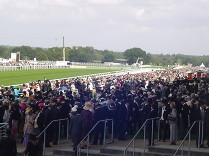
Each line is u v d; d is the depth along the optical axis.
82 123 19.86
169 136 24.23
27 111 21.48
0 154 15.37
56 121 22.30
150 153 19.75
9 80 72.38
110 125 24.11
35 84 46.25
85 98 28.81
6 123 22.50
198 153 19.33
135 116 26.81
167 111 22.62
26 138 21.33
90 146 22.17
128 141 23.81
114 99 24.36
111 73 100.75
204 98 27.91
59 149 21.00
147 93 32.12
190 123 23.58
